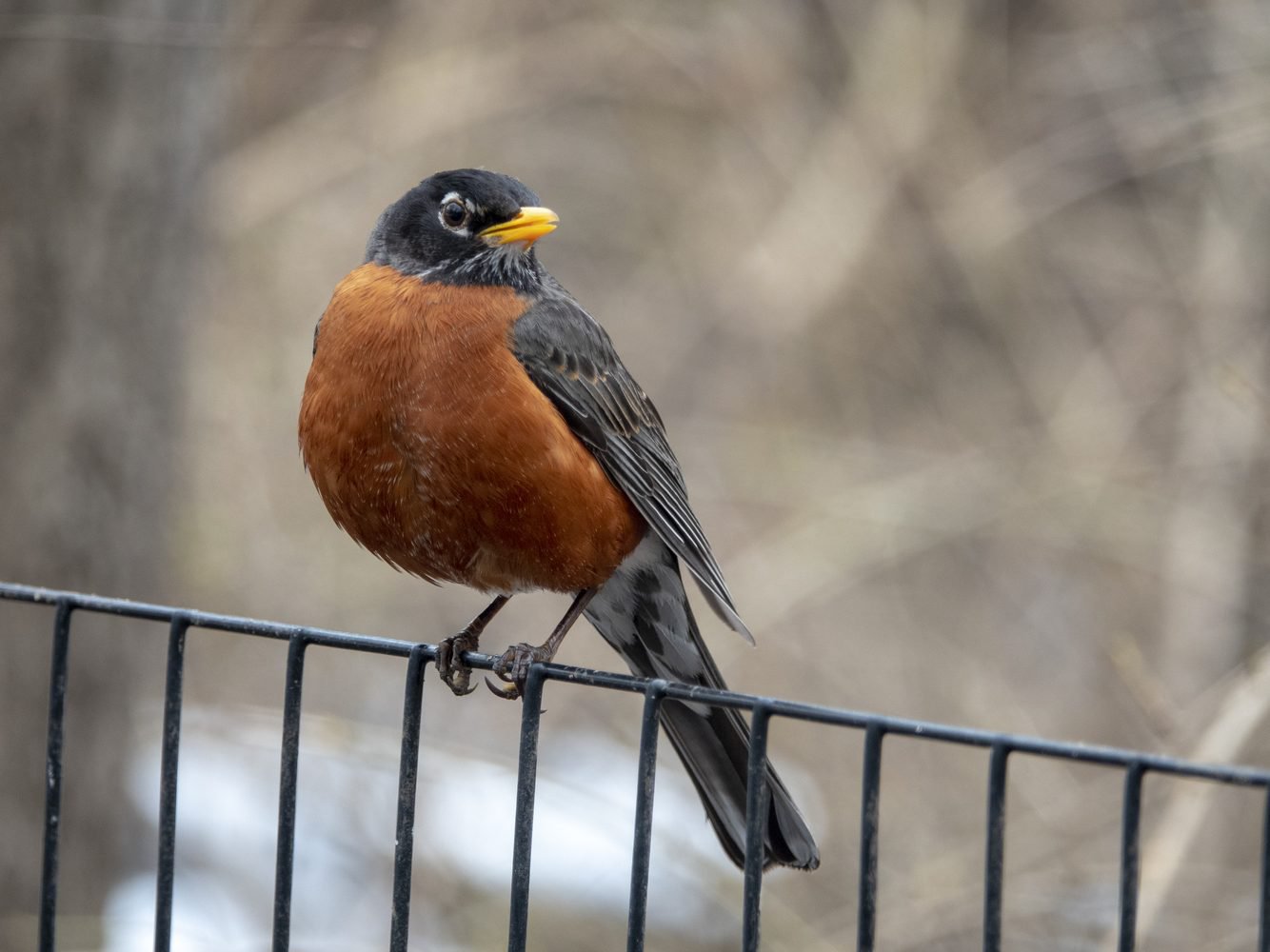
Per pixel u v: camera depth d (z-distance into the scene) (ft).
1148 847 31.65
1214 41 47.21
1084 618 49.39
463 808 38.40
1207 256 47.39
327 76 52.70
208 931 35.83
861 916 12.62
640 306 54.03
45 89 33.01
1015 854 37.63
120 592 34.73
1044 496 42.86
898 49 49.98
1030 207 51.01
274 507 45.65
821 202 49.32
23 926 33.24
